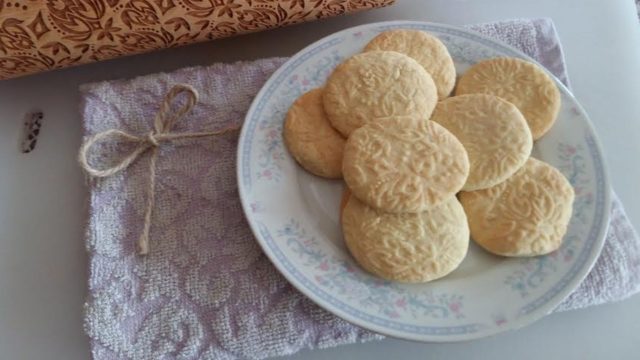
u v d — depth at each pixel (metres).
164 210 0.28
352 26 0.35
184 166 0.29
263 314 0.26
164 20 0.29
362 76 0.27
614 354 0.27
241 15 0.30
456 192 0.24
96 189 0.28
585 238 0.26
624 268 0.27
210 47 0.34
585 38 0.35
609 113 0.32
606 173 0.27
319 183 0.27
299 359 0.26
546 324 0.27
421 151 0.25
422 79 0.27
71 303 0.27
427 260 0.24
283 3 0.30
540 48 0.33
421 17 0.35
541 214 0.25
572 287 0.25
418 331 0.24
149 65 0.34
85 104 0.30
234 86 0.31
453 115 0.27
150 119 0.30
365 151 0.25
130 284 0.26
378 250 0.24
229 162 0.29
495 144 0.26
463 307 0.24
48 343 0.26
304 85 0.29
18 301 0.27
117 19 0.28
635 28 0.35
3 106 0.32
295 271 0.25
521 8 0.36
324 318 0.26
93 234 0.27
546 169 0.26
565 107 0.29
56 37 0.28
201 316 0.26
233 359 0.25
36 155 0.31
